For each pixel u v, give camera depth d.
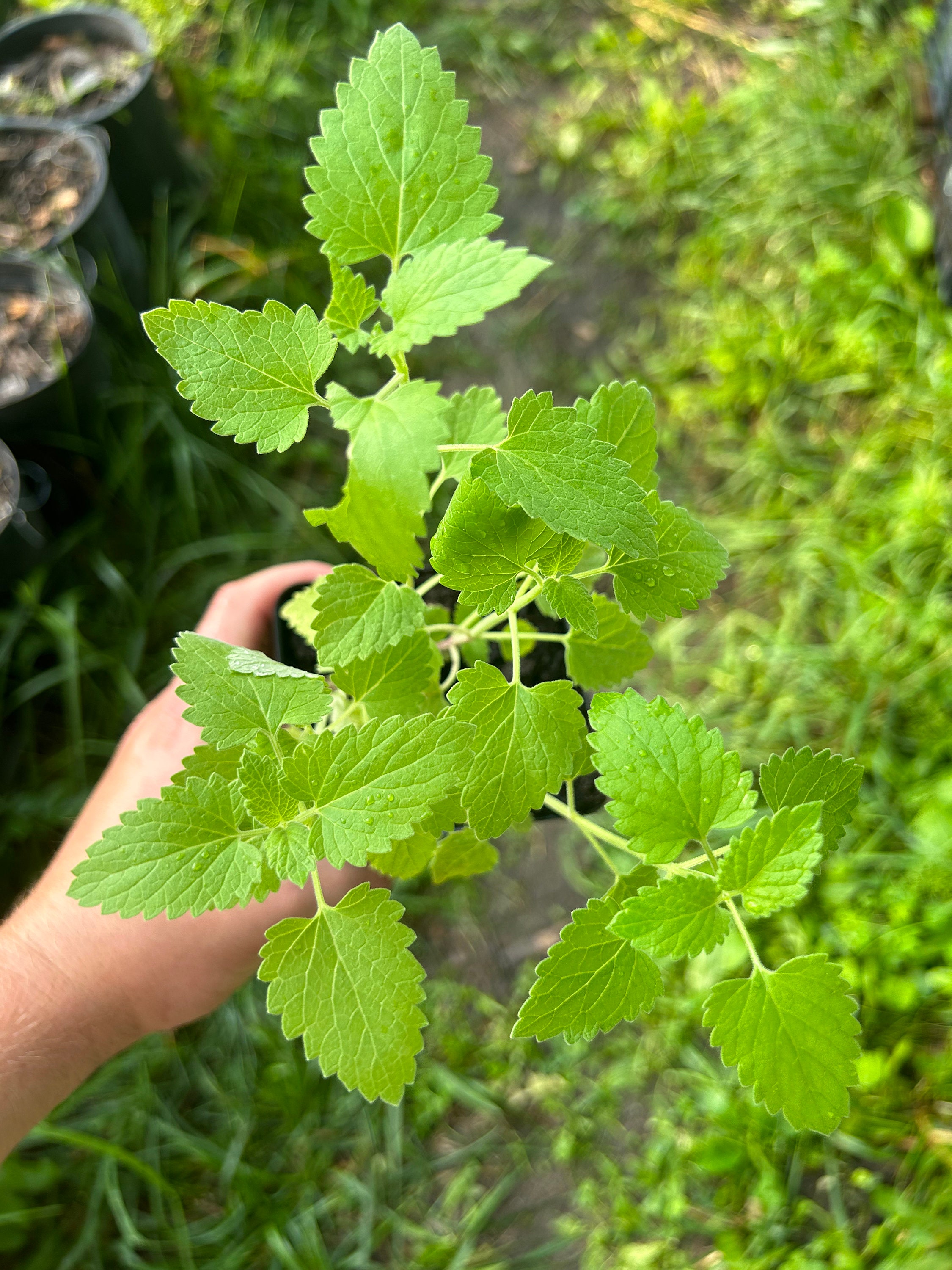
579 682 0.36
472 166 0.30
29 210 0.83
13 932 0.42
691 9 1.09
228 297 0.90
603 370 0.94
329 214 0.29
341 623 0.31
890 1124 0.66
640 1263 0.67
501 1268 0.67
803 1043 0.25
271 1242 0.66
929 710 0.76
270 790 0.26
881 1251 0.64
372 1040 0.27
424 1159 0.70
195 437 0.83
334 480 0.87
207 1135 0.70
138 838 0.26
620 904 0.27
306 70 1.01
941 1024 0.68
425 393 0.29
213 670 0.28
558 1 1.09
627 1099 0.71
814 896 0.70
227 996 0.45
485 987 0.75
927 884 0.70
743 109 1.01
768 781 0.27
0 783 0.77
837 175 0.95
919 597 0.79
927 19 0.97
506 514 0.27
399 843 0.32
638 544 0.26
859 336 0.88
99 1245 0.67
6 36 0.92
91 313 0.79
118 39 0.93
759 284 0.94
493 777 0.29
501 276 0.28
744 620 0.83
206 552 0.82
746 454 0.88
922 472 0.82
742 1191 0.67
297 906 0.42
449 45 1.07
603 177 1.02
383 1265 0.68
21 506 0.77
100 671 0.80
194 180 0.95
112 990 0.42
